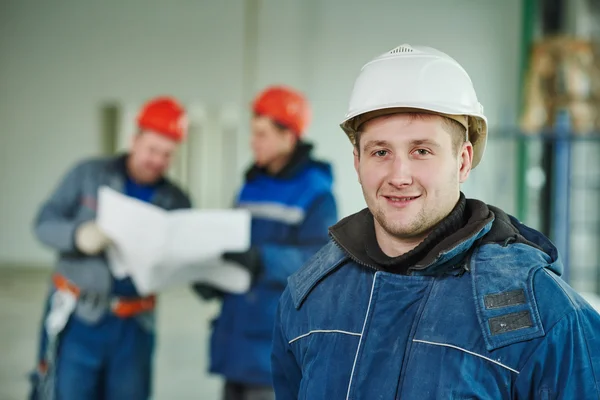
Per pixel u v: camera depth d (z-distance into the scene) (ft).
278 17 20.06
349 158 19.88
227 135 20.65
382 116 3.27
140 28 20.67
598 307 8.28
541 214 15.80
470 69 19.07
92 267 7.47
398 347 3.15
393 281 3.27
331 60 19.89
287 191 7.34
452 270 3.21
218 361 7.50
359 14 19.70
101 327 7.59
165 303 19.01
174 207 8.11
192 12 20.44
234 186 20.72
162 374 12.89
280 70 20.18
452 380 2.98
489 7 18.97
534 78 12.99
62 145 21.18
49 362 7.60
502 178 18.07
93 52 20.89
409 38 19.48
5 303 18.22
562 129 12.09
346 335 3.33
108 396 7.75
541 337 2.93
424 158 3.24
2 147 21.27
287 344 3.72
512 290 3.05
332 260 3.60
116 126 21.02
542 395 2.95
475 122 3.46
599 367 2.98
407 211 3.26
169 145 7.80
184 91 20.63
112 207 7.14
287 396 4.01
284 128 7.36
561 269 3.32
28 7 20.90
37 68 21.03
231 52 20.38
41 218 7.73
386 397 3.10
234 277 7.28
